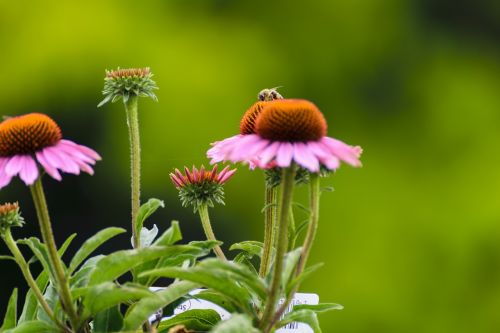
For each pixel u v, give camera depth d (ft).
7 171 3.75
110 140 9.61
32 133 3.77
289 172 3.75
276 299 3.79
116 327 3.89
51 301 3.94
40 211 3.80
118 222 9.45
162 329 4.00
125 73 4.02
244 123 4.00
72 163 3.77
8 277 8.91
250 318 3.73
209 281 3.81
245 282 3.81
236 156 3.75
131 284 3.80
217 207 9.45
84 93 9.79
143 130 9.71
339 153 3.76
